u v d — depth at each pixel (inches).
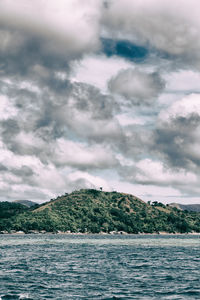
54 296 1476.4
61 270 2359.7
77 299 1423.5
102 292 1565.0
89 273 2209.6
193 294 1536.7
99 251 4411.9
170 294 1534.2
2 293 1531.7
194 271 2370.8
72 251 4375.0
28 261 2982.3
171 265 2763.3
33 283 1791.3
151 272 2298.2
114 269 2449.6
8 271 2285.9
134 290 1619.1
